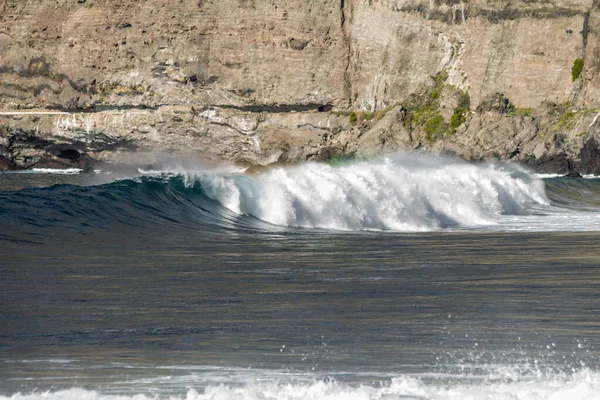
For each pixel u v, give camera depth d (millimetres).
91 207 102438
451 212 130875
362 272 75000
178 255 85062
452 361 45312
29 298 60531
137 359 45531
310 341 49438
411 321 54406
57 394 39281
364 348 47875
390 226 119812
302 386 40312
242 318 55219
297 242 98625
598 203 169875
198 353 46781
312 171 125125
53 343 48594
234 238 100438
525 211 151375
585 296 62812
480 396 39156
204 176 119062
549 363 45000
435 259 84375
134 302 60000
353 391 39656
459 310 57750
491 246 96188
